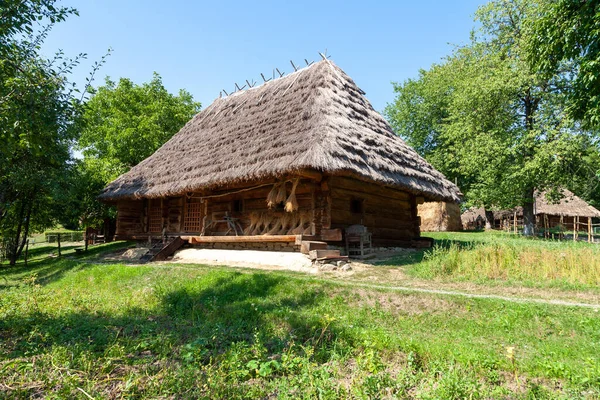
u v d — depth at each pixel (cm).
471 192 2477
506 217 3431
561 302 595
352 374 397
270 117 1271
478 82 2248
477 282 756
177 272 966
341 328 516
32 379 367
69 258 1664
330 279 815
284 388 347
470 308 594
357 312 630
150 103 2891
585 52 965
